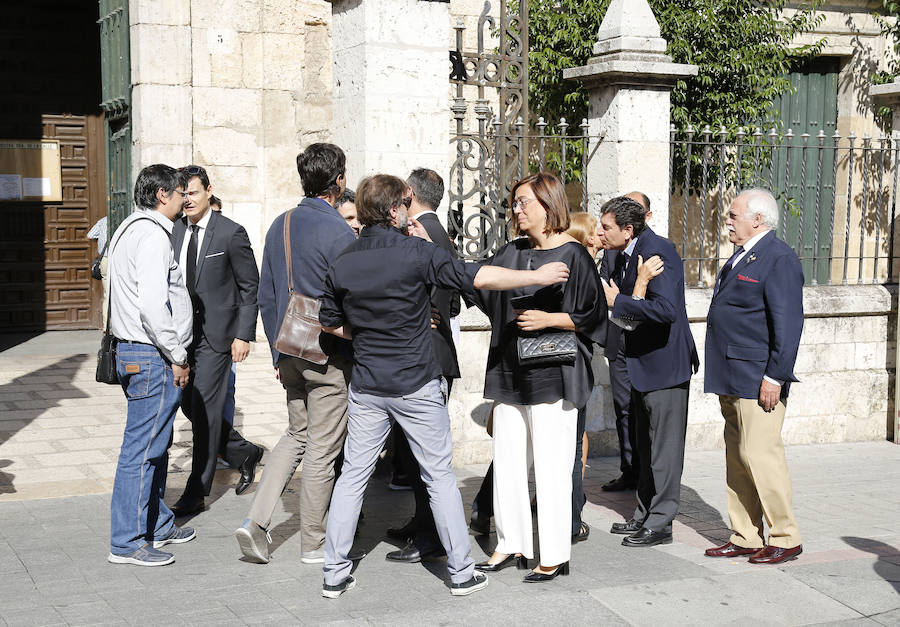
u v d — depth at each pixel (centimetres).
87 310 1305
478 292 455
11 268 1257
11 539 495
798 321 469
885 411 830
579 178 1055
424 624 397
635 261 520
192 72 1073
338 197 483
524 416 459
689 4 1034
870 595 441
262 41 1105
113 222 1102
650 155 708
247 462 597
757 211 482
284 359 464
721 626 404
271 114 1117
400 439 473
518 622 402
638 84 699
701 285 764
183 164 1077
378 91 635
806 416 805
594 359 724
